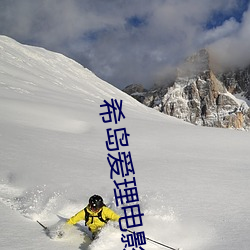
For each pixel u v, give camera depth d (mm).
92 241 5656
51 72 95312
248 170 13297
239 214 7312
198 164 14211
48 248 5273
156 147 19609
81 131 25281
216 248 5461
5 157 12352
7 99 32562
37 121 25781
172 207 7664
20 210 7133
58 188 9000
